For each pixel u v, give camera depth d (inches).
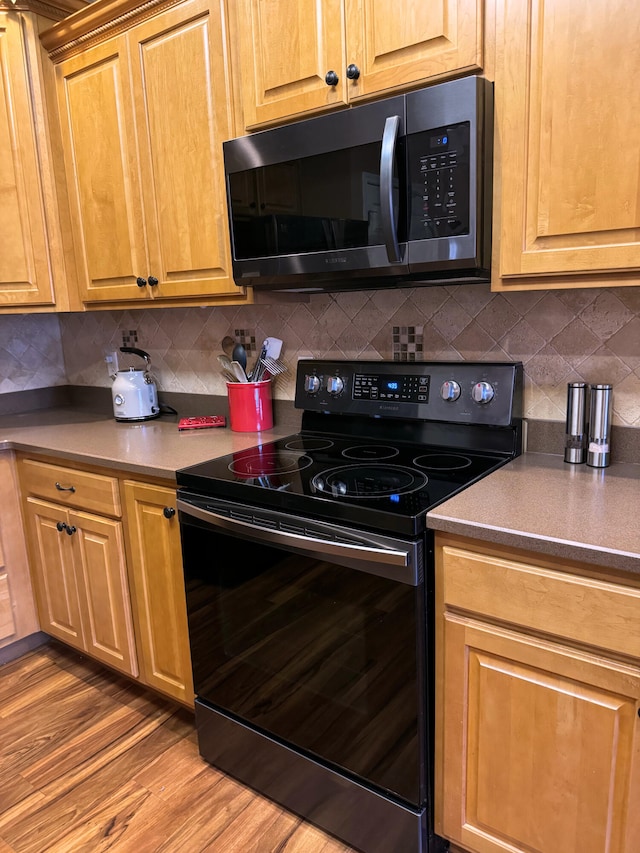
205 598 67.5
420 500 53.0
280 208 65.1
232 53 68.4
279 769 65.3
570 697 46.1
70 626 89.5
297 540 55.4
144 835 63.7
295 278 65.7
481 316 68.5
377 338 76.8
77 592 86.2
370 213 58.7
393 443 73.5
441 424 70.1
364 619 54.0
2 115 87.3
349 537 52.6
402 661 52.4
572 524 46.0
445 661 51.9
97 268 88.7
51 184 89.3
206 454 73.0
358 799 59.1
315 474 62.6
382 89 57.9
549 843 49.7
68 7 87.8
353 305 78.1
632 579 41.7
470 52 52.7
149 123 77.4
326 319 81.0
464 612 50.3
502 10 51.1
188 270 78.2
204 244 75.7
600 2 46.8
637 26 45.8
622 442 62.4
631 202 48.1
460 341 70.5
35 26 85.0
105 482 76.7
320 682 59.0
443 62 54.1
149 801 68.1
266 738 65.5
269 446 75.6
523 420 67.4
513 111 52.1
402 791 55.5
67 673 92.3
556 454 66.2
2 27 84.7
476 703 51.2
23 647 97.7
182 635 73.3
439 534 50.1
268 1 63.3
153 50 74.9
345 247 61.1
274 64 64.2
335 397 76.6
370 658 54.5
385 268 58.8
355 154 58.4
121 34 77.8
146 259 82.4
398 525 49.8
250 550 61.1
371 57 57.9
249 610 63.2
